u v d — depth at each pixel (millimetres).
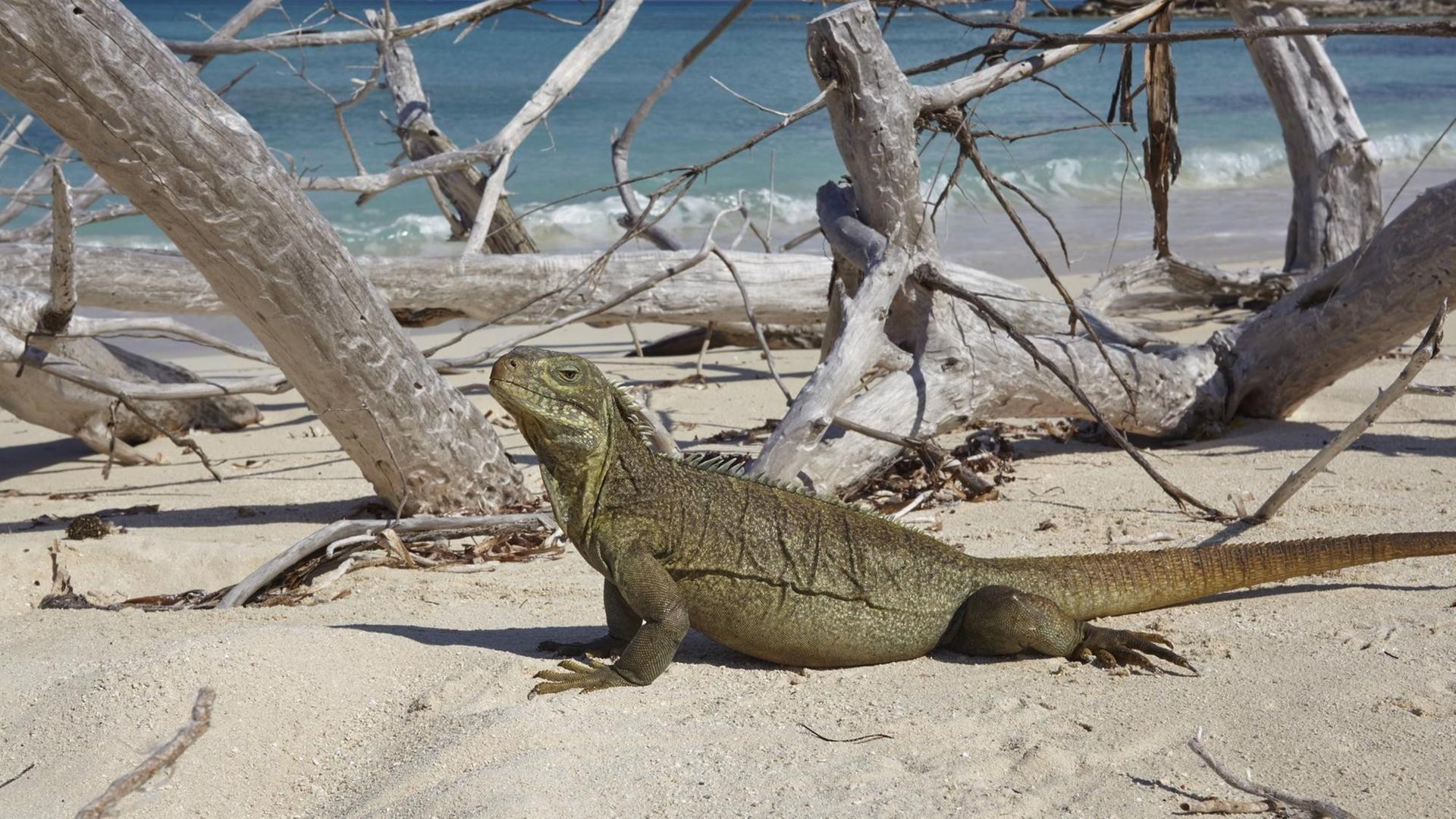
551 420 1117
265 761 1055
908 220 1571
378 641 1162
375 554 1434
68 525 1560
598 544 1146
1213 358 1789
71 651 1188
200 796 1026
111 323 1583
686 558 1146
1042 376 1637
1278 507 1423
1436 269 1630
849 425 1496
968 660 1190
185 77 1308
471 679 1120
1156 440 1777
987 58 1654
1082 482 1608
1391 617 1224
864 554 1171
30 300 1557
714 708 1112
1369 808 993
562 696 1105
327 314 1411
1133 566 1234
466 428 1536
